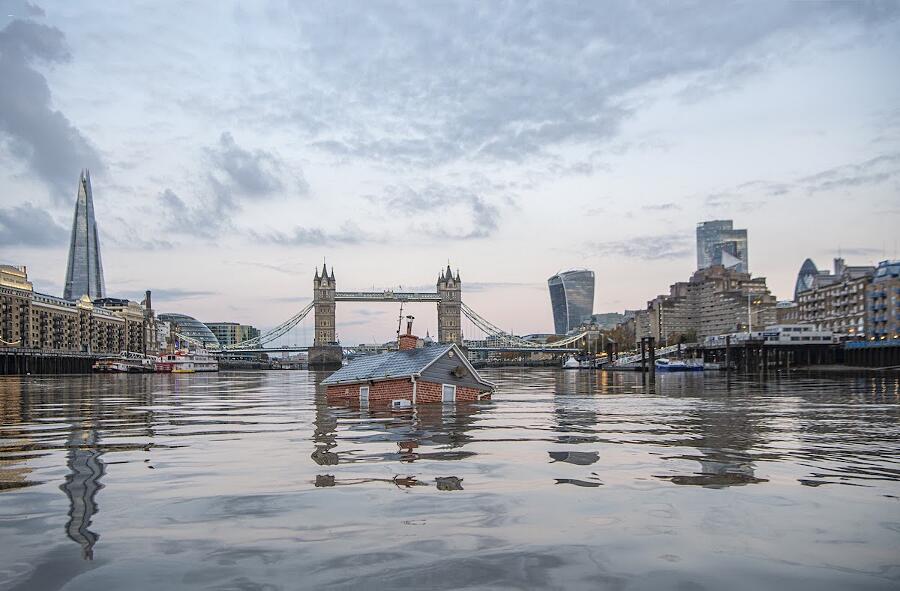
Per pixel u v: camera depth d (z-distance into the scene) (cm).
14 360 17625
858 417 3809
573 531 1363
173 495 1670
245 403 5300
